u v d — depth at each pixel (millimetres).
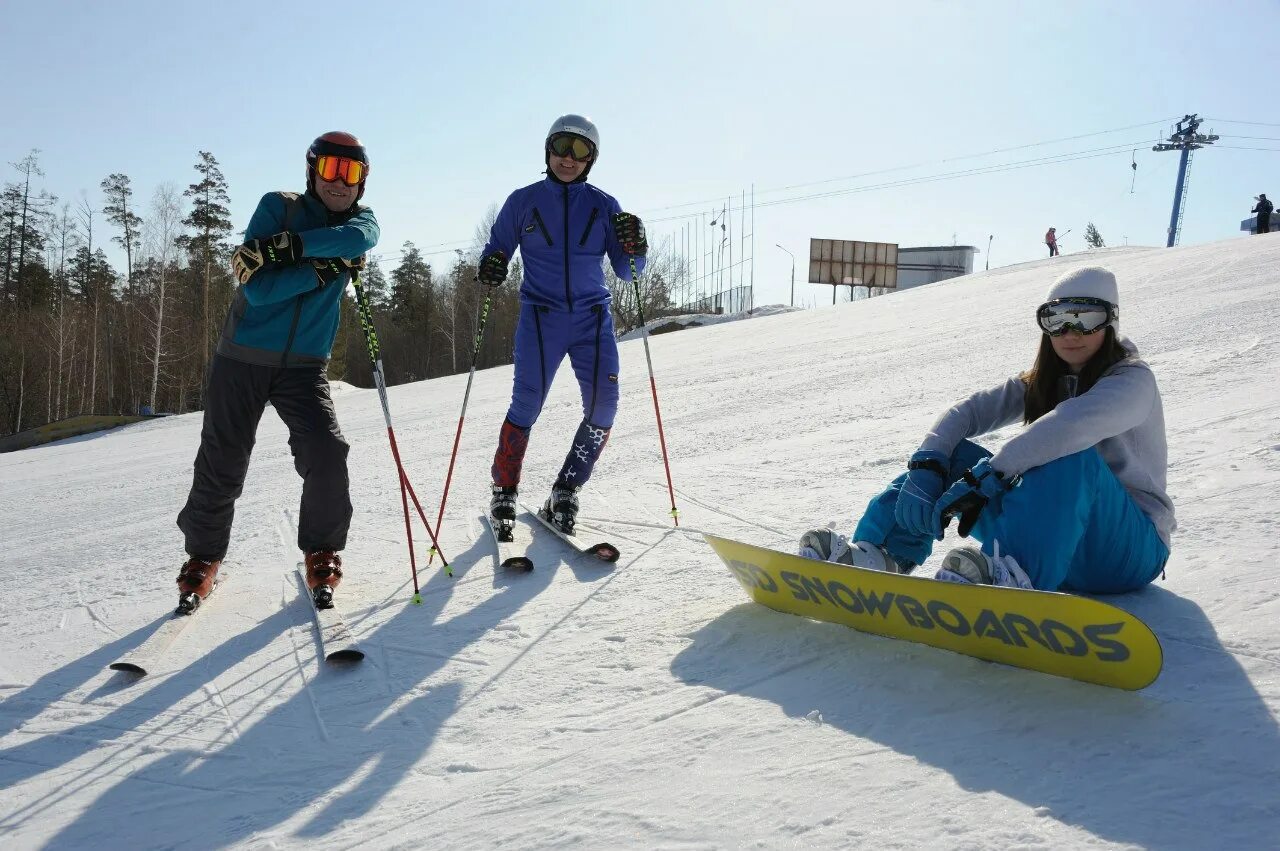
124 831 1850
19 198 52062
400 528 4262
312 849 1701
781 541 3424
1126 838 1353
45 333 44844
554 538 3816
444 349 60750
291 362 3117
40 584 4047
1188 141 42469
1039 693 1881
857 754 1737
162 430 16984
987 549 2211
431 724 2207
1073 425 2059
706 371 11219
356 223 3119
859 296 45219
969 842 1396
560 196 3748
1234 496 2990
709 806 1623
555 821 1662
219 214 42312
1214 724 1646
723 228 43375
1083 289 2182
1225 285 10273
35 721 2408
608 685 2295
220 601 3303
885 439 5129
